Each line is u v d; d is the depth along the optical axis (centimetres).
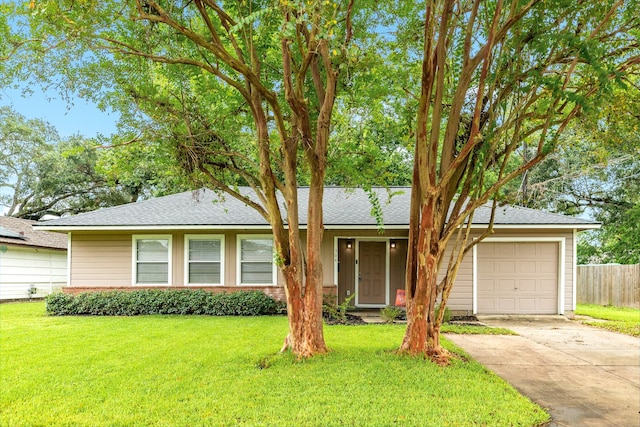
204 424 371
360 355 597
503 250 1141
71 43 507
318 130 597
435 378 496
